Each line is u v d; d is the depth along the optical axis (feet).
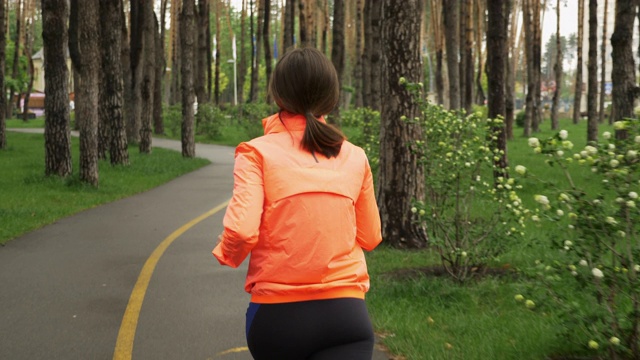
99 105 80.33
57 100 57.11
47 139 57.26
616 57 55.98
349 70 284.82
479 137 26.09
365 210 8.80
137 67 111.04
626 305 19.15
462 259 25.70
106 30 71.10
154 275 25.72
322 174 8.22
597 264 15.01
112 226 37.14
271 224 8.07
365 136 57.62
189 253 29.96
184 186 59.26
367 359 8.02
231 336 18.61
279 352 7.98
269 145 8.29
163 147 111.55
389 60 30.91
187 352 17.30
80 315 20.43
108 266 27.20
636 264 14.66
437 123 25.41
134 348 17.57
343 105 219.41
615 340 14.10
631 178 14.24
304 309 7.92
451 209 29.01
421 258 28.89
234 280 25.08
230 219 7.86
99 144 80.33
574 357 16.19
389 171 31.53
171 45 203.92
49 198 47.11
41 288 23.61
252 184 8.02
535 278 16.97
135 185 57.62
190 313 20.77
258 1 164.14
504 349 16.85
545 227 35.17
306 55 8.55
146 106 92.17
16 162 74.13
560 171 63.10
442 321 19.83
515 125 187.52
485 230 24.90
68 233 34.71
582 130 155.74
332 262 8.06
